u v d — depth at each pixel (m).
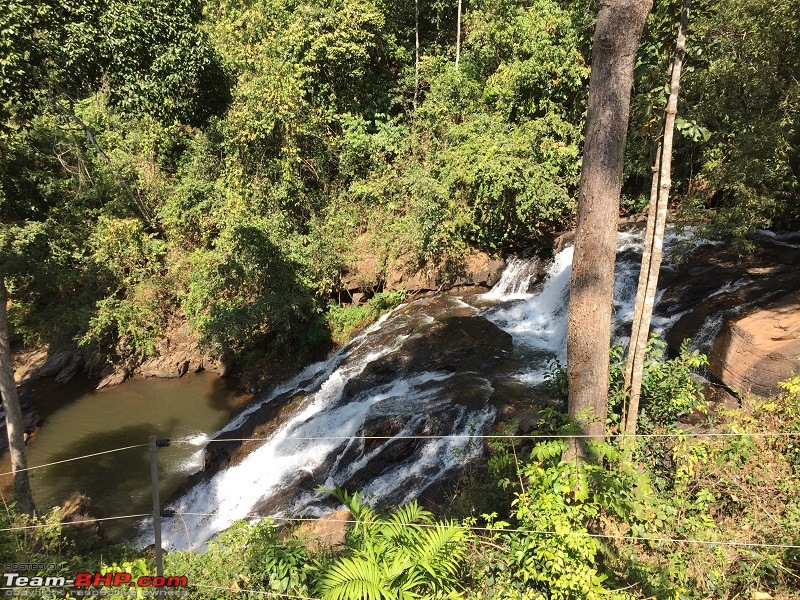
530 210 14.88
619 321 11.36
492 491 6.11
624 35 4.61
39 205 17.28
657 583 4.55
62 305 17.08
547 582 4.55
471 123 16.12
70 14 9.88
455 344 12.51
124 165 18.00
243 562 5.49
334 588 4.12
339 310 16.08
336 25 17.28
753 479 5.48
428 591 4.45
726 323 9.24
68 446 13.12
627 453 5.23
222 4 18.44
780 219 12.91
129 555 7.07
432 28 21.84
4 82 9.05
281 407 12.73
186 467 12.02
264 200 16.97
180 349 16.88
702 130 5.41
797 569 4.66
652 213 5.90
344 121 17.89
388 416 10.11
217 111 13.88
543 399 9.49
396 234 16.30
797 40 10.33
